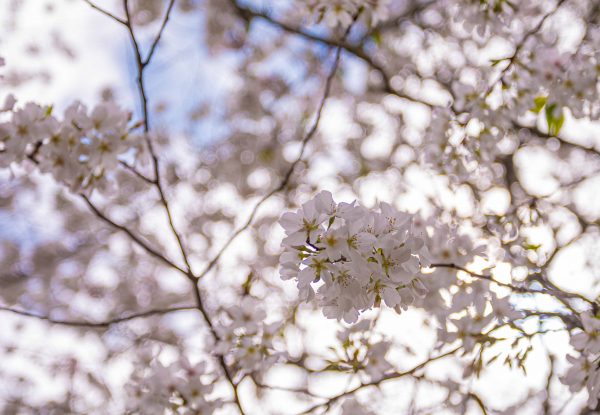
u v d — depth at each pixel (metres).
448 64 5.68
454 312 2.83
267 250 5.86
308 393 3.16
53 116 2.63
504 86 2.98
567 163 5.39
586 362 2.22
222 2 6.05
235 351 3.09
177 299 5.86
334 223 1.87
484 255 2.97
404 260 1.86
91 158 2.68
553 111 2.93
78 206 6.16
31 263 6.34
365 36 5.45
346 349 3.10
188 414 2.96
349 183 6.09
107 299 6.14
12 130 2.59
